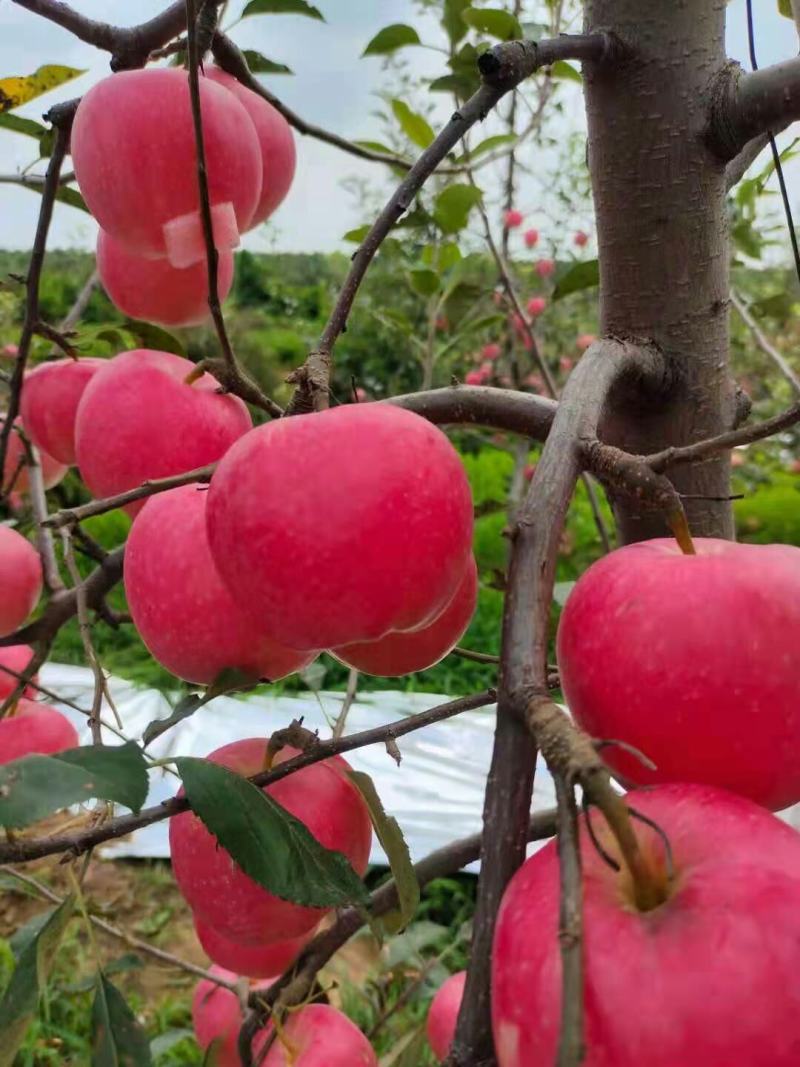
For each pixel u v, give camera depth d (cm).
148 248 93
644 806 47
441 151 71
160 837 350
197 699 77
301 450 56
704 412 85
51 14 95
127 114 86
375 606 56
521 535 52
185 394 99
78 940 301
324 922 135
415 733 386
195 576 75
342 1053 100
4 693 138
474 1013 45
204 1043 139
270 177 109
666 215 82
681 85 80
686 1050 37
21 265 624
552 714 41
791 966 38
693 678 50
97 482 100
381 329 574
